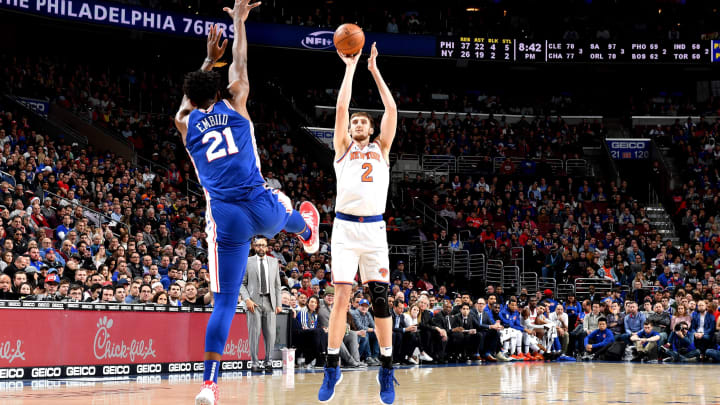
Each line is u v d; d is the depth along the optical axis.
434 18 30.20
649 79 30.58
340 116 5.43
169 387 7.49
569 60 27.03
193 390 7.10
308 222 5.49
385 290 5.39
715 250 22.28
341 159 5.45
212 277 4.54
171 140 23.72
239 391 7.15
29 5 20.56
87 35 24.20
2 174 14.76
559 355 16.17
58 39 24.69
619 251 21.58
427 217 23.25
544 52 27.05
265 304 11.01
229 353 10.89
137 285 11.05
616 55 27.03
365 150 5.43
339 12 28.03
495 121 29.12
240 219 4.47
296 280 14.77
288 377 9.48
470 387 7.80
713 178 26.94
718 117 29.86
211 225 4.52
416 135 28.05
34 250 11.66
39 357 8.62
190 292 10.95
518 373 10.57
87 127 21.48
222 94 4.70
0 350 8.25
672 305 17.02
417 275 20.44
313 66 28.16
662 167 27.95
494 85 31.62
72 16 21.39
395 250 21.34
